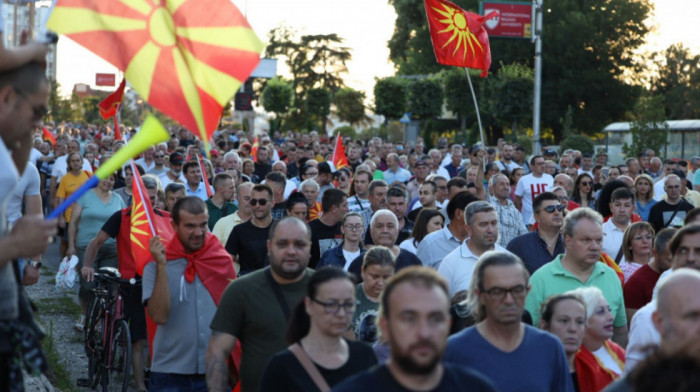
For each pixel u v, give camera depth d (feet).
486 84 137.90
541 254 28.53
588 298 19.01
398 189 35.73
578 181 48.21
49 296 44.75
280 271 18.85
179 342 22.25
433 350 10.85
